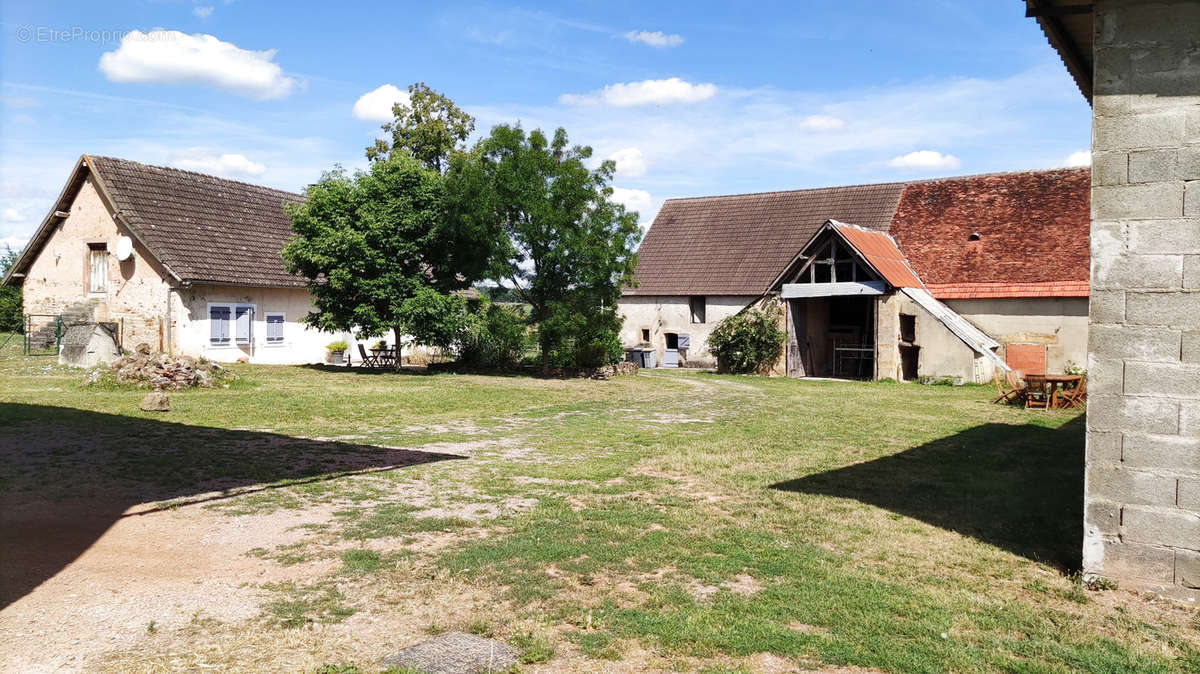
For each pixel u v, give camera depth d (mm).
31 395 16203
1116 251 6203
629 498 8898
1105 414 6246
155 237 25922
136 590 5582
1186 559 5949
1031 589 6168
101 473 9312
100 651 4574
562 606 5520
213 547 6691
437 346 27438
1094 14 6309
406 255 24609
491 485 9398
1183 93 6000
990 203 31906
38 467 9500
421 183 24953
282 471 9836
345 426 14141
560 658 4719
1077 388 19578
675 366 35781
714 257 36375
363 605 5469
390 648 4777
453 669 4496
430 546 6887
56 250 28734
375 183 24484
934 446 13055
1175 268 6000
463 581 6008
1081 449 12883
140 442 11406
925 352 27219
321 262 23828
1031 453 12414
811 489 9555
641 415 16922
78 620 5004
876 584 6117
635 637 5035
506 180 24516
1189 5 5980
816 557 6766
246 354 27953
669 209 40562
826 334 33062
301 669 4438
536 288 25484
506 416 16328
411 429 14047
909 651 4883
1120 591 6156
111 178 26781
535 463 10938
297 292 29938
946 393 23469
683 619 5305
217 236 28188
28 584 5582
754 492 9359
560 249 24328
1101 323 6258
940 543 7328
